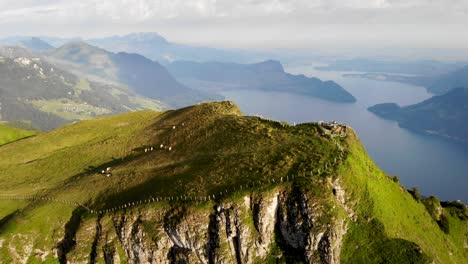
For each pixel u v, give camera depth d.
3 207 126.00
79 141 178.38
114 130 182.38
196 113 156.62
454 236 109.50
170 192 100.44
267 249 87.75
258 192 89.75
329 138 103.00
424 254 81.00
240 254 88.00
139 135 160.00
